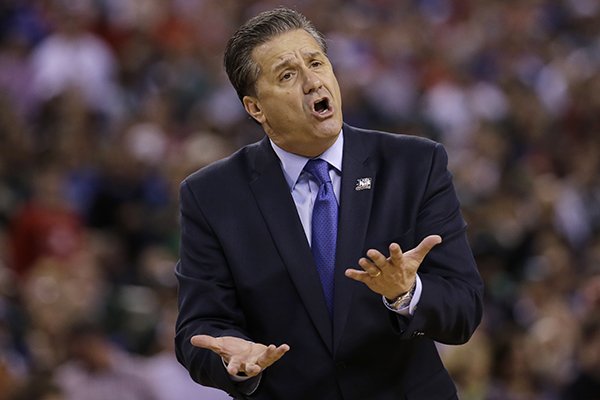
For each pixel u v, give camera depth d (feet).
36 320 88.69
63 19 141.28
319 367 41.42
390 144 43.45
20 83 139.85
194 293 42.47
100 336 82.64
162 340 85.10
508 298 101.30
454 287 40.93
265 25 42.19
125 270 103.65
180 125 134.62
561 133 153.58
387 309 40.91
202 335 39.63
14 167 117.50
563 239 117.91
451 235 42.24
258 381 40.68
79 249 105.70
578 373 88.74
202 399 82.79
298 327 41.65
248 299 42.14
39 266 94.07
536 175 136.87
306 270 41.60
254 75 41.98
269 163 43.14
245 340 39.65
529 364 89.81
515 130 151.94
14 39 144.46
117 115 134.10
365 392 41.52
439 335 40.52
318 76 41.42
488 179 134.62
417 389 42.06
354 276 38.06
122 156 116.88
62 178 116.37
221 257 42.60
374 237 41.83
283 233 42.06
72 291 90.38
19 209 110.73
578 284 106.01
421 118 150.61
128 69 144.46
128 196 115.14
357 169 42.65
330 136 41.32
